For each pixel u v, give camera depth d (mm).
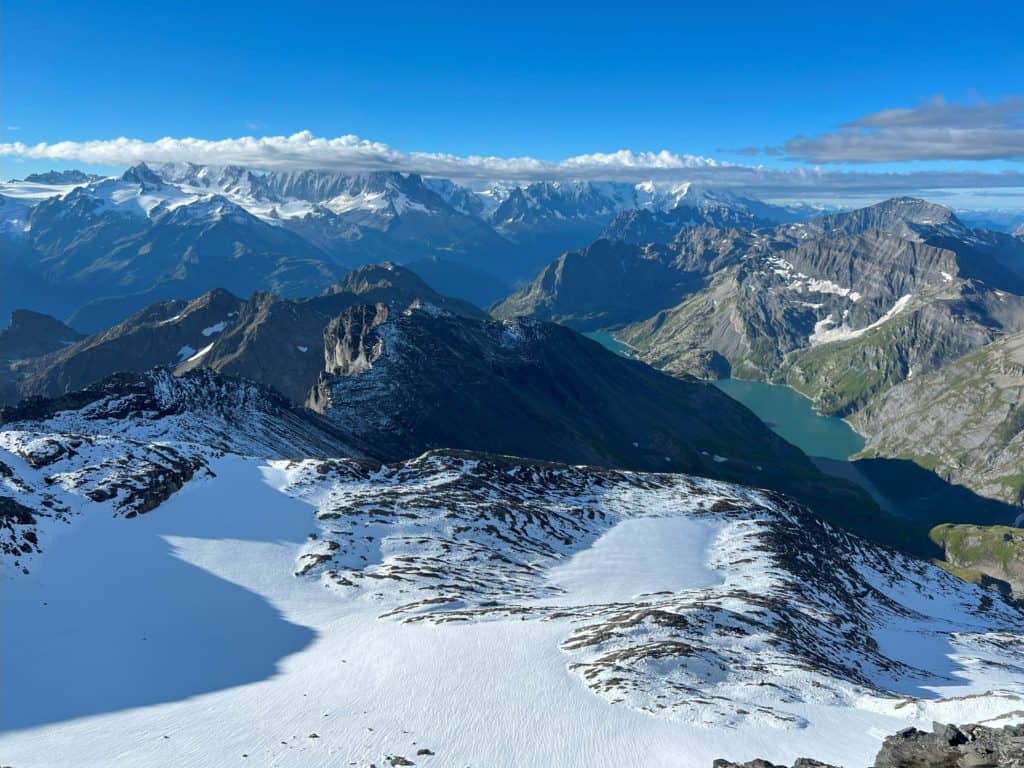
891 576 163625
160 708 55719
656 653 65375
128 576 84375
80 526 95688
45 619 69938
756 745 50000
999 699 58062
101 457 119562
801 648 78188
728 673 65438
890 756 45812
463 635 72375
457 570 103812
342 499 126438
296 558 99875
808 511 184625
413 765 45094
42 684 58344
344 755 46531
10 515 88500
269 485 128250
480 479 153875
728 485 189250
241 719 52625
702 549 136000
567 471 175875
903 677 85250
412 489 138750
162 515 107562
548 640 71438
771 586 111688
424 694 57500
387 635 73500
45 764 45031
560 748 48344
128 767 44500
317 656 68312
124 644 67688
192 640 71000
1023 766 40062
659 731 51750
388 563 102938
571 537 133125
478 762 45938
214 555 96188
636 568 118562
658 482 183000
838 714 58406
